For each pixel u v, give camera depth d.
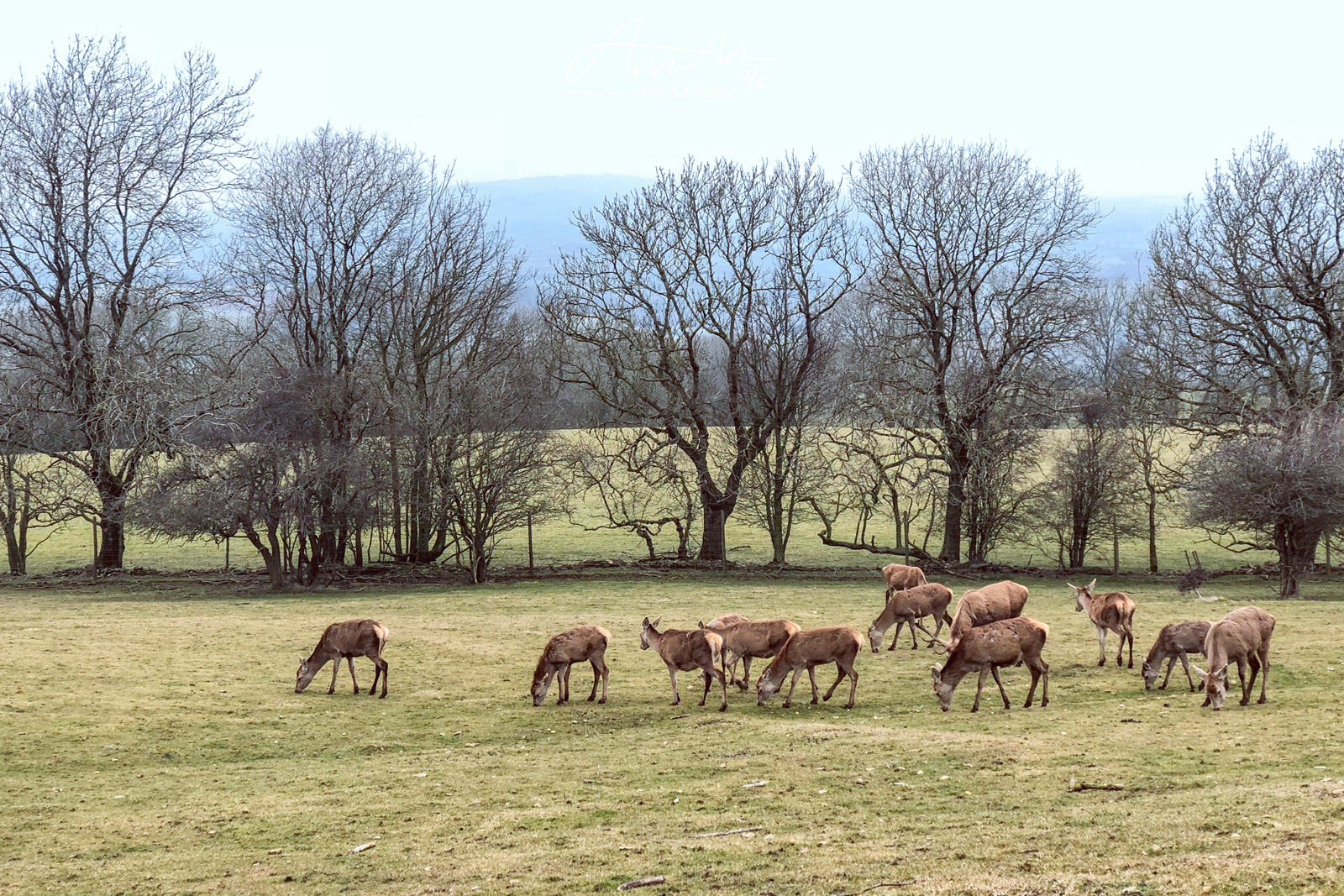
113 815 14.11
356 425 46.31
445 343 51.53
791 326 51.19
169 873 11.76
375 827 13.24
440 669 25.02
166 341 48.28
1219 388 44.25
